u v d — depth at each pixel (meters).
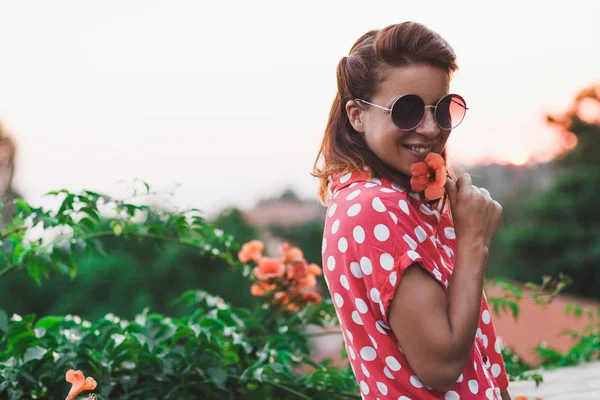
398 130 1.76
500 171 34.19
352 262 1.72
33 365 2.71
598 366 4.99
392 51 1.78
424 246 1.71
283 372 2.98
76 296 15.09
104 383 2.78
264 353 3.13
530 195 32.66
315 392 3.12
